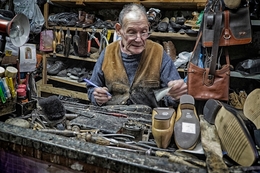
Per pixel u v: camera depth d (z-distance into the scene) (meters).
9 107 0.93
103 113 1.03
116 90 1.44
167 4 2.35
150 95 1.42
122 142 0.75
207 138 0.71
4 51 1.03
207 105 0.83
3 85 0.89
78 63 3.14
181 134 0.73
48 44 2.92
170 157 0.64
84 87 2.78
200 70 1.59
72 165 0.68
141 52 1.37
